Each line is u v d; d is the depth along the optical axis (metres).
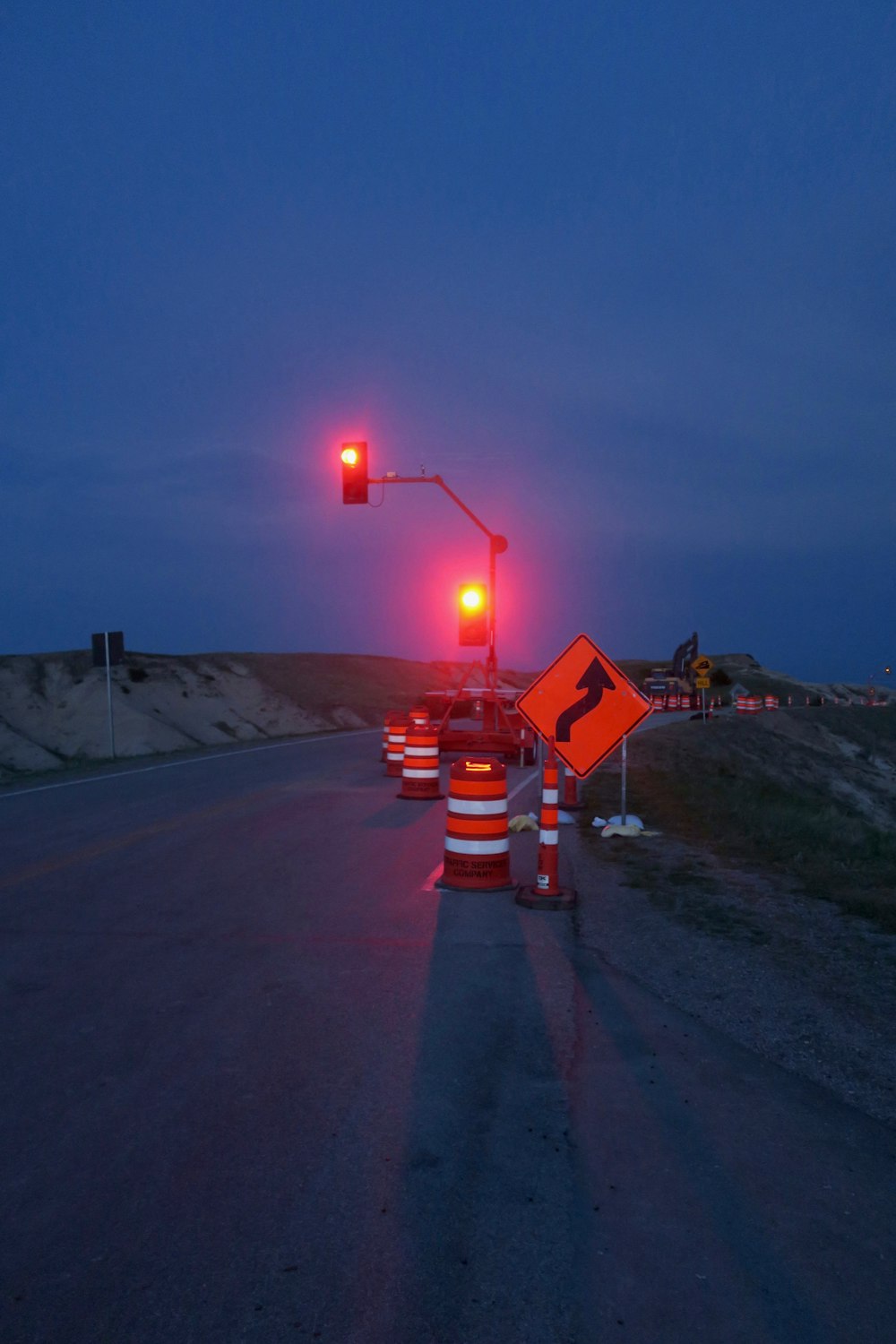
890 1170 4.64
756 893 10.05
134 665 52.09
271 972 7.48
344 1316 3.56
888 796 38.22
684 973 7.46
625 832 13.67
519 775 21.92
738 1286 3.76
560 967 7.62
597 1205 4.29
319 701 53.25
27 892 10.24
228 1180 4.47
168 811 16.14
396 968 7.59
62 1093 5.38
